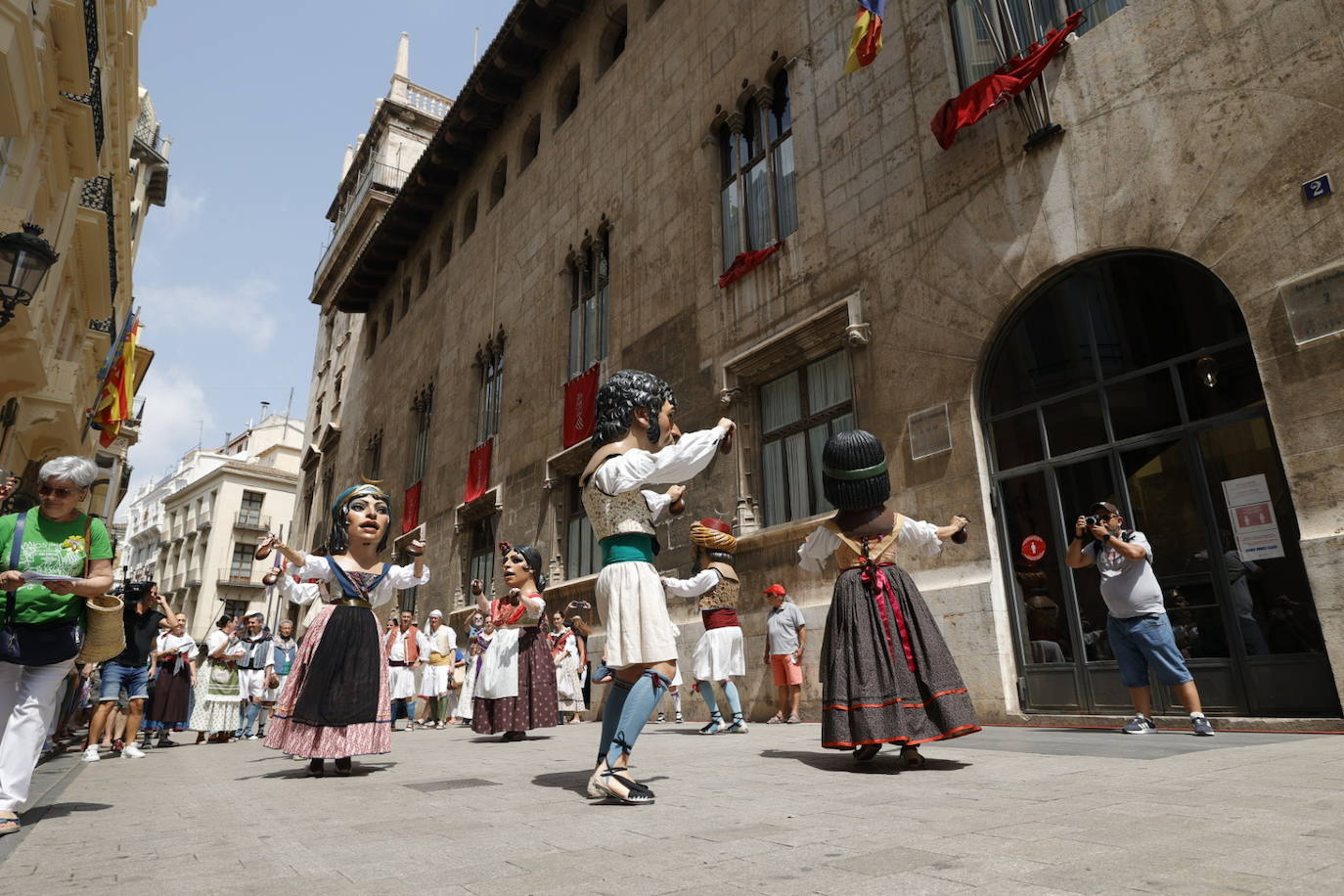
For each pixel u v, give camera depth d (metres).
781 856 2.04
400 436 24.83
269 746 4.89
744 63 12.25
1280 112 5.93
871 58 8.90
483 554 18.27
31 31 7.11
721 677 7.55
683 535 11.32
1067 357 7.18
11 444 10.93
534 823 2.71
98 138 10.94
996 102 7.65
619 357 14.02
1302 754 3.80
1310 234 5.64
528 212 18.94
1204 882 1.62
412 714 16.12
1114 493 6.67
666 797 3.18
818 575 9.13
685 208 13.00
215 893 1.84
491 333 19.72
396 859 2.19
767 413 10.84
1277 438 5.60
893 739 3.81
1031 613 7.11
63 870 2.18
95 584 3.20
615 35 17.97
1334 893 1.50
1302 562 5.49
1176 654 5.27
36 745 3.13
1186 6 6.64
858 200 9.54
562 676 11.30
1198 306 6.33
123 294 19.97
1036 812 2.51
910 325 8.52
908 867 1.86
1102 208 6.95
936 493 7.89
